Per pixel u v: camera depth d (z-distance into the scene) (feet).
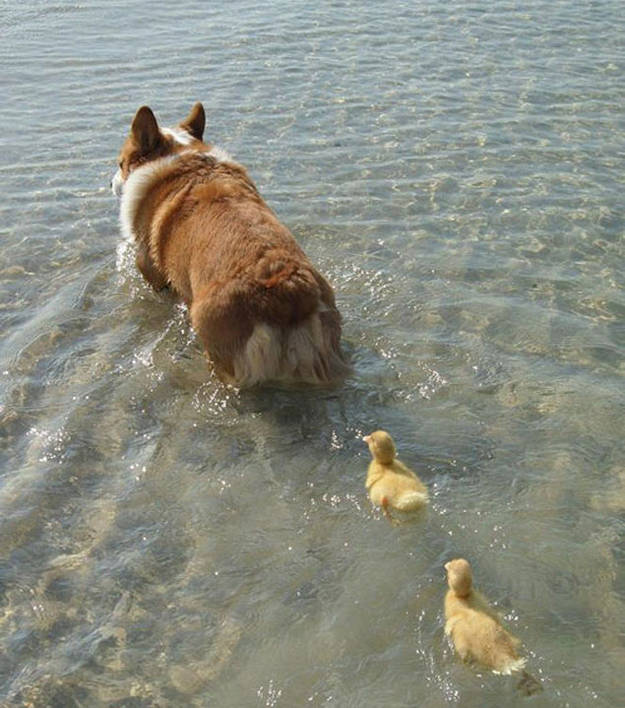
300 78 12.24
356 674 5.14
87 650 5.31
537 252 8.43
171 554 5.80
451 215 9.02
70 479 6.31
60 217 9.11
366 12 15.21
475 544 5.76
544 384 6.93
